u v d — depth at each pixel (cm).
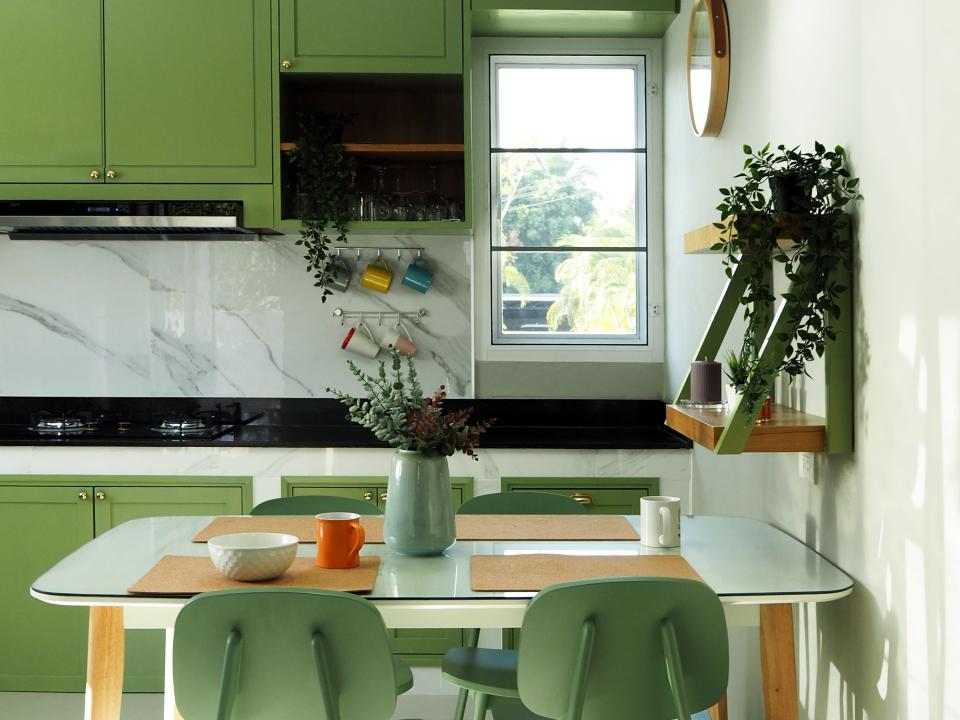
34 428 408
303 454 371
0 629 374
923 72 184
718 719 270
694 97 346
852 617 224
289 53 391
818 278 223
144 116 391
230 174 392
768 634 225
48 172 391
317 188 389
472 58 429
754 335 260
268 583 211
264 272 429
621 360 431
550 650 192
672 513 244
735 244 225
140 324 430
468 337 431
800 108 251
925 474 186
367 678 190
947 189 175
